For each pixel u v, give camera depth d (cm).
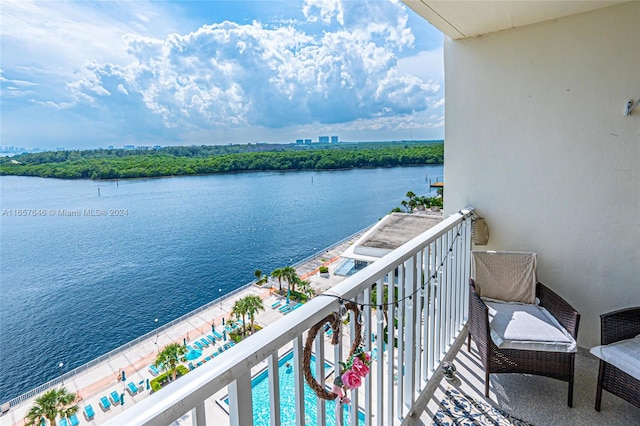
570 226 254
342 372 116
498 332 199
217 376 75
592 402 197
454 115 289
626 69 228
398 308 166
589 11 232
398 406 174
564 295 261
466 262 269
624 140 233
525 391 205
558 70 246
